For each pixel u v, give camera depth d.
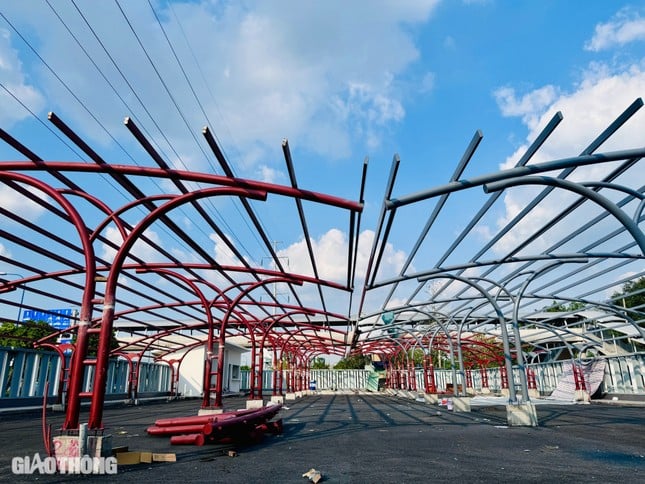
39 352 23.34
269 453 8.85
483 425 14.20
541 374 35.62
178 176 7.64
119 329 38.81
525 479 6.40
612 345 30.94
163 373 37.41
